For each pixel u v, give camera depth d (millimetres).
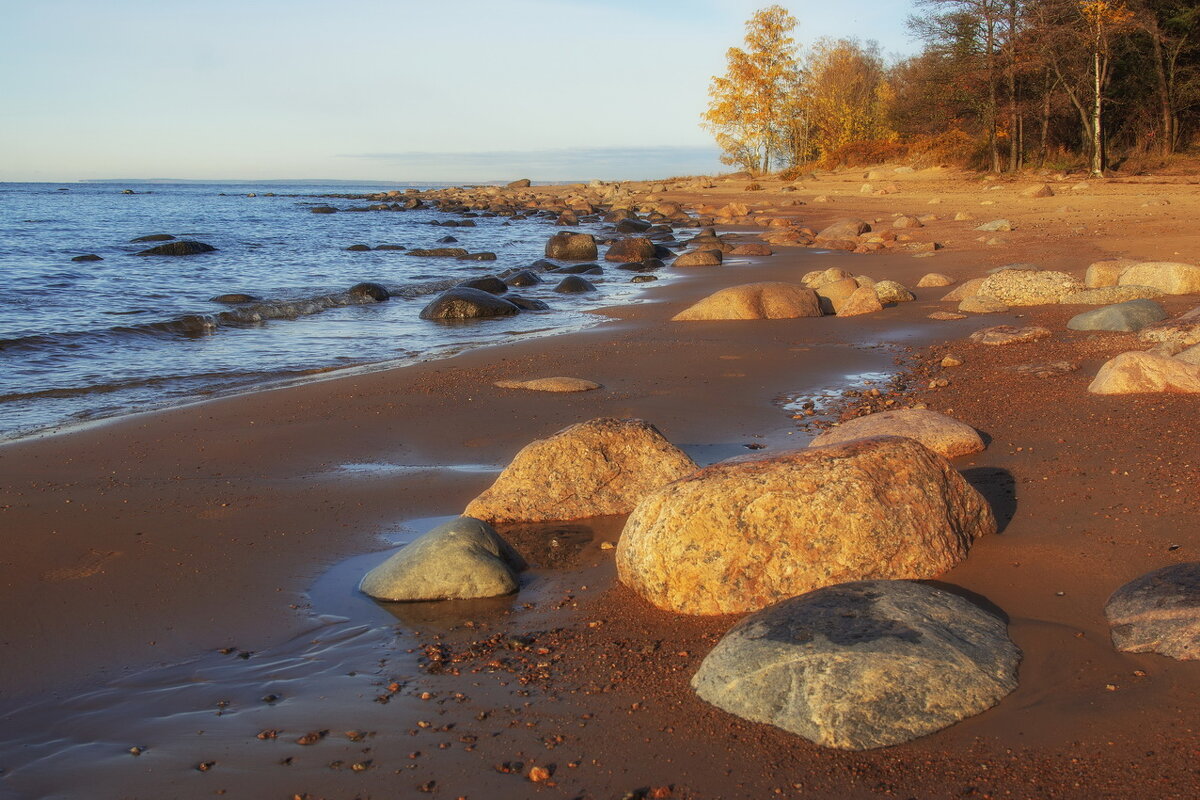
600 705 3822
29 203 67750
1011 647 3914
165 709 3984
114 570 5551
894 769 3248
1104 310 11531
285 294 19016
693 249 28203
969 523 5172
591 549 5715
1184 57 37938
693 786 3240
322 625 4812
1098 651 3916
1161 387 7988
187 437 8562
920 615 3918
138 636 4715
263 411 9469
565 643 4453
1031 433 7285
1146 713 3436
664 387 10141
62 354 12914
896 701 3475
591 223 42219
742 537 4641
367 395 10070
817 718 3439
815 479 4707
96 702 4070
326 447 8188
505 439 8336
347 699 4004
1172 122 38125
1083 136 41125
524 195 67875
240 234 36281
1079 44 36781
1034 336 11164
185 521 6379
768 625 3922
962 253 21219
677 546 4688
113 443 8391
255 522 6363
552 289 20141
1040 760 3236
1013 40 39656
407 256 27391
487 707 3869
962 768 3230
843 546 4613
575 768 3387
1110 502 5625
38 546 5918
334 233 37312
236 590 5266
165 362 12539
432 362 11875
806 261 23266
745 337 13031
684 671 4047
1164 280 13398
